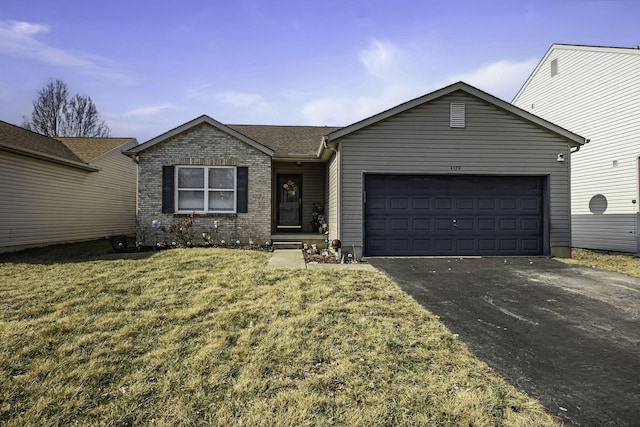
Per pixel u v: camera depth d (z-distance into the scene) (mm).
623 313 4965
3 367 3182
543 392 2902
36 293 5445
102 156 14742
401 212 9516
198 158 10914
